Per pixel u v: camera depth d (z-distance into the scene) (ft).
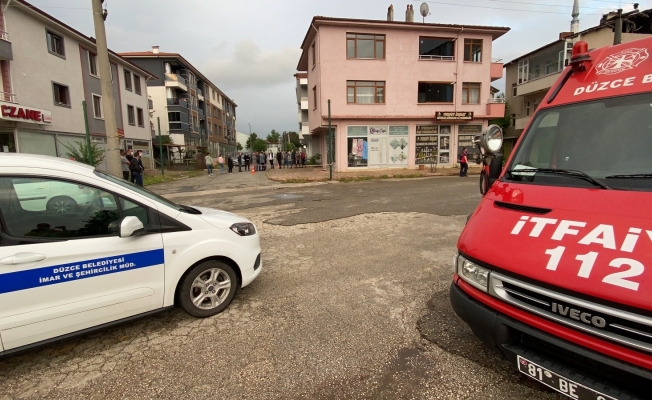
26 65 56.03
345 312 11.70
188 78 141.90
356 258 17.28
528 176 9.08
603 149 8.43
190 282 11.13
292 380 8.41
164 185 56.70
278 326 10.89
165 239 10.49
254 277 12.62
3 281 8.21
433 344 9.71
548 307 6.38
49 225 9.04
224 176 76.43
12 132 54.34
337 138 71.26
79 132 68.49
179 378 8.56
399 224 24.18
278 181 56.90
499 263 7.14
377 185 48.67
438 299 12.51
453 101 74.49
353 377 8.46
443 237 20.71
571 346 6.01
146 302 10.25
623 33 42.70
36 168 9.11
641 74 8.89
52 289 8.79
